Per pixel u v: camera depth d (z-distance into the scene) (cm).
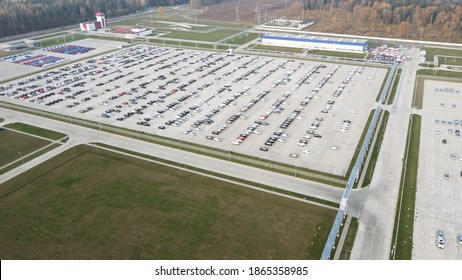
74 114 10938
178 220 6400
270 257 5566
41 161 8306
